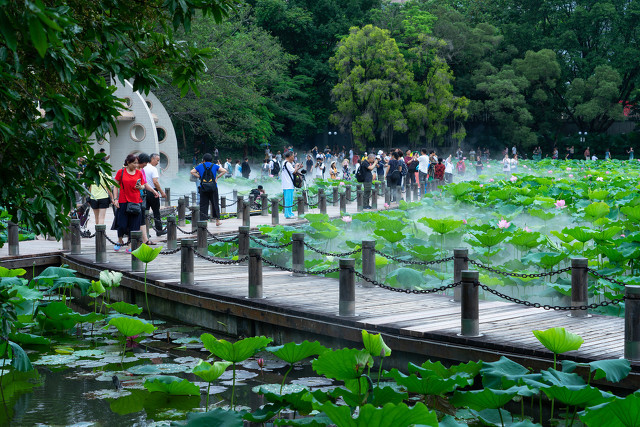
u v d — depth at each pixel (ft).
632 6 175.94
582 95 172.35
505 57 182.91
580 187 62.54
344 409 11.55
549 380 13.84
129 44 15.30
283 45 172.76
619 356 17.94
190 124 132.87
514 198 55.57
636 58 170.81
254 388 19.67
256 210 69.21
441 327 21.81
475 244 34.12
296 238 34.12
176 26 14.15
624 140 181.78
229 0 14.58
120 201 40.04
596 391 12.80
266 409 14.40
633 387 16.67
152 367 21.90
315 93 172.86
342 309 23.88
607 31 182.60
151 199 44.52
